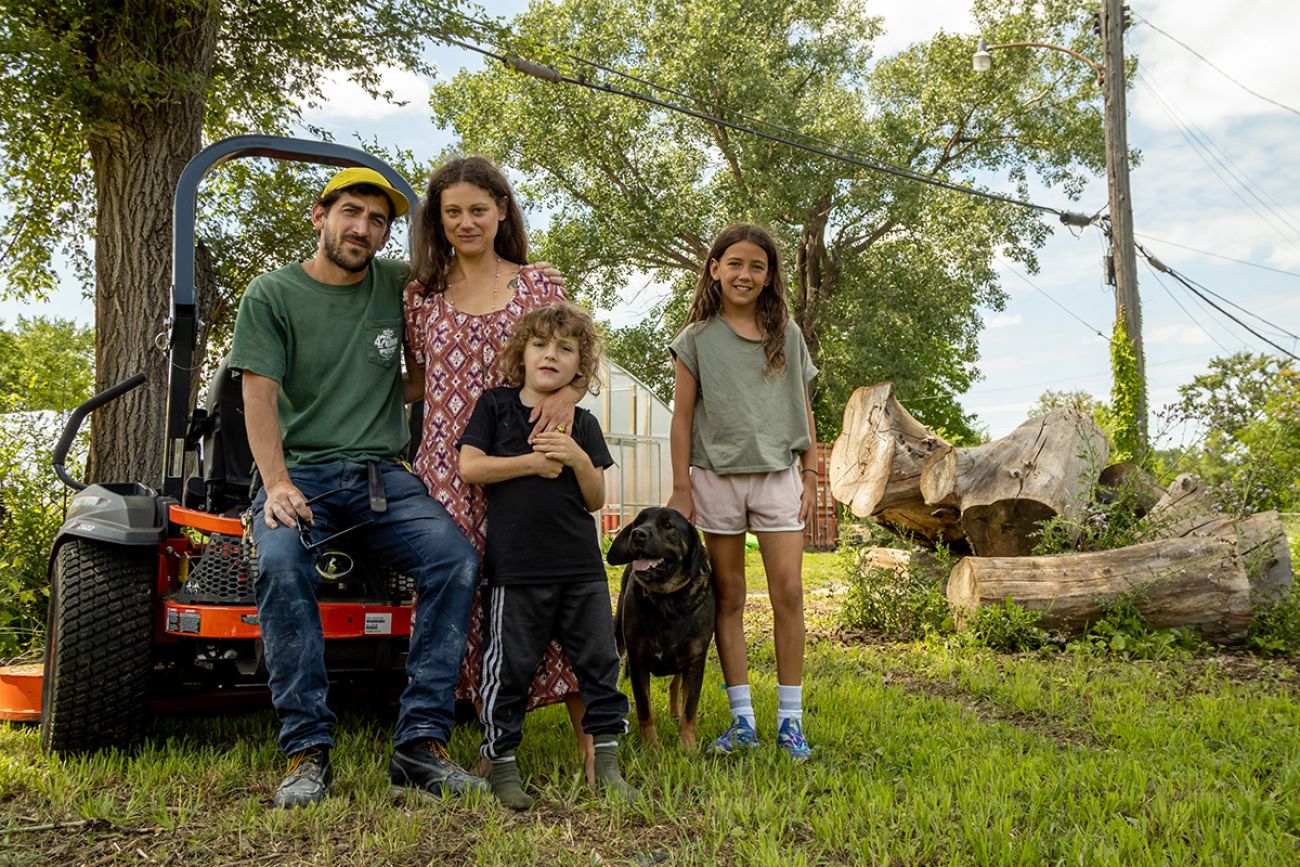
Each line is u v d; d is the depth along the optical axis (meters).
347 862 2.36
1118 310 14.07
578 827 2.63
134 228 7.44
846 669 5.22
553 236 27.05
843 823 2.56
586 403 16.31
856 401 7.61
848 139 24.69
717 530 3.62
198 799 2.84
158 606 3.36
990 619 5.95
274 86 9.41
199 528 3.23
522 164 26.78
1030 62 26.17
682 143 27.06
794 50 27.62
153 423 7.34
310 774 2.79
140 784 2.95
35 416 7.15
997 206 25.94
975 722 3.88
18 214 9.12
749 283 3.58
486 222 3.16
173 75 7.32
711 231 26.67
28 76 7.31
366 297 3.33
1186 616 5.86
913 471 7.04
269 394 3.07
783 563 3.58
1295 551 7.85
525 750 3.40
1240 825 2.49
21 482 6.75
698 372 3.69
